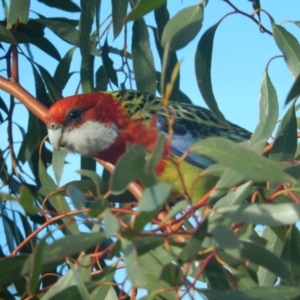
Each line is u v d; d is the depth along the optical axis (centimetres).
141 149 405
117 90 834
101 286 475
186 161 760
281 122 606
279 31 625
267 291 451
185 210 485
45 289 552
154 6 527
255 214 422
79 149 812
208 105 630
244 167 406
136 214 395
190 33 522
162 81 414
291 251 563
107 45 809
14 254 523
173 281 417
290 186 485
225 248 399
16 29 822
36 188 810
